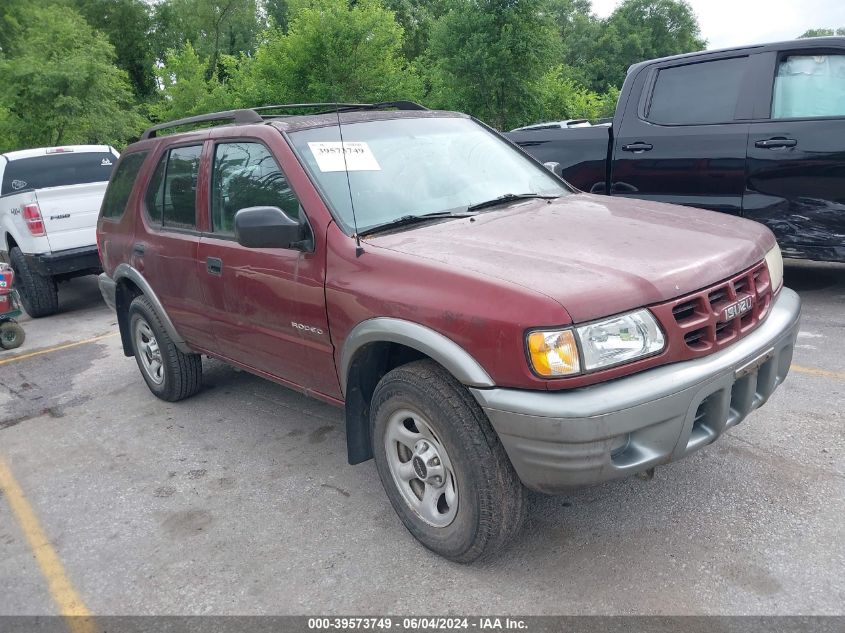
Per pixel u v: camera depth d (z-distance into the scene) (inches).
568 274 94.9
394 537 119.0
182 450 162.1
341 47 572.4
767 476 124.9
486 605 99.7
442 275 99.7
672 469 130.0
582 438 87.4
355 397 118.6
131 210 181.3
